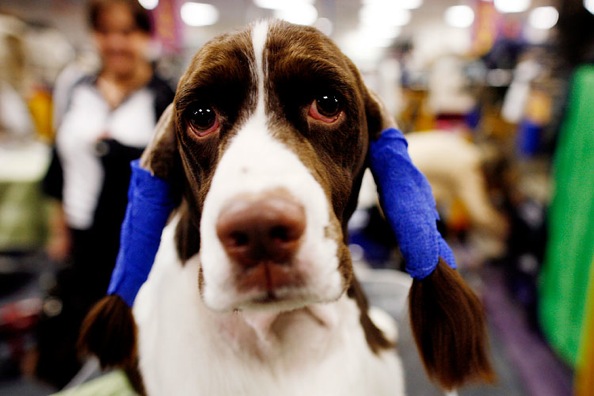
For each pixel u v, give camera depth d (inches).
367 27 478.0
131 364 35.4
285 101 25.6
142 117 65.5
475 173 125.9
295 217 20.1
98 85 67.7
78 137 66.8
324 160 26.5
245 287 20.8
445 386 33.0
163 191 31.6
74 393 47.7
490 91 159.3
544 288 100.0
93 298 66.6
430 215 30.0
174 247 34.4
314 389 30.7
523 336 106.0
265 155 22.6
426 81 176.6
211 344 30.4
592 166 76.4
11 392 87.7
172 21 205.8
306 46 26.0
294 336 31.0
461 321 32.2
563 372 92.9
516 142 149.3
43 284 122.4
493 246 140.1
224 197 20.7
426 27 467.8
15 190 123.2
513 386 85.6
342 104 27.0
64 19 333.4
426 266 29.4
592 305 61.3
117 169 61.1
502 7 363.3
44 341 70.1
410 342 56.9
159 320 33.1
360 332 35.2
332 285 22.2
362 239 106.2
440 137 130.9
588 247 79.8
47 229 128.8
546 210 108.3
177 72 136.9
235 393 29.9
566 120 83.7
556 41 94.3
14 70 149.6
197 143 27.1
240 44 25.8
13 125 148.9
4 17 152.5
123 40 63.7
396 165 30.5
